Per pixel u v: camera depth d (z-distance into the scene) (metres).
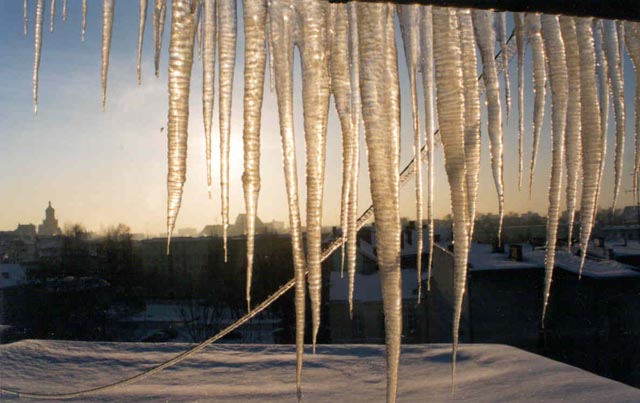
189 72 1.09
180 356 2.36
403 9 1.16
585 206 1.26
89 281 33.59
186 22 1.09
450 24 1.18
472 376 4.26
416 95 1.16
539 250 20.25
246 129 1.07
